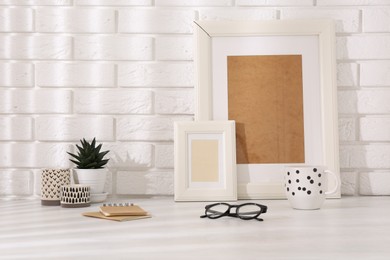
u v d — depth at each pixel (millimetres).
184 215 1123
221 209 1207
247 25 1456
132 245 802
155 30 1492
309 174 1177
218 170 1377
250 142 1431
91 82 1483
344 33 1495
